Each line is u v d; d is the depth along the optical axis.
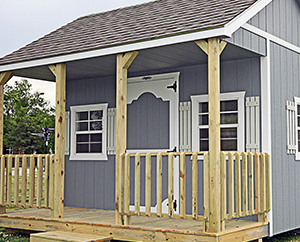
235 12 6.12
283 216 7.46
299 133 8.37
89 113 9.49
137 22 7.66
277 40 7.66
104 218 7.45
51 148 40.44
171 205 6.04
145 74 8.60
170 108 8.23
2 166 8.14
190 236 5.80
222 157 5.78
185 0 8.38
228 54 7.14
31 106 46.03
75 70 8.55
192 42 6.23
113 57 7.25
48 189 7.52
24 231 8.20
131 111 8.75
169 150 8.18
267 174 7.04
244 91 7.46
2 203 8.06
